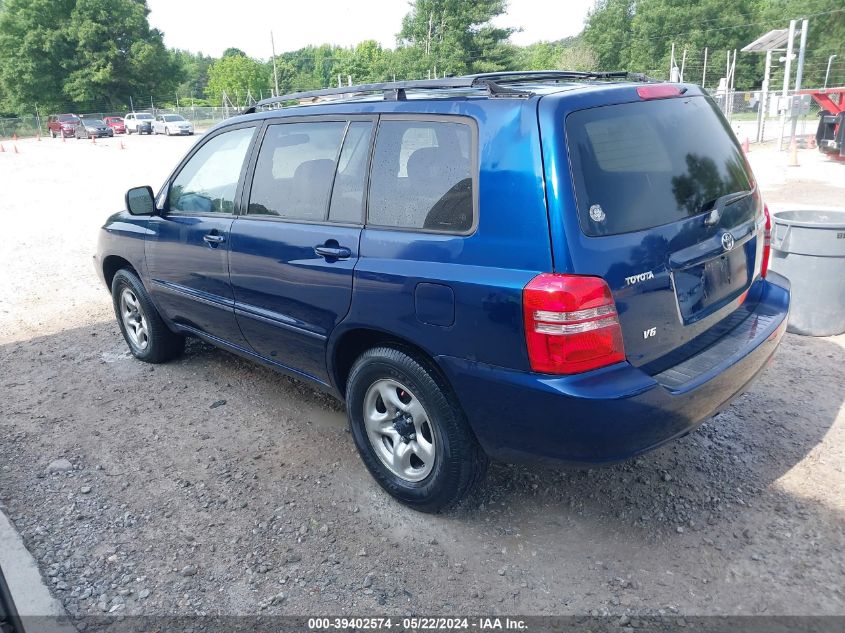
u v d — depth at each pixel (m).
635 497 3.40
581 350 2.56
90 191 16.38
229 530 3.33
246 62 102.69
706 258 2.96
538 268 2.60
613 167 2.73
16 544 3.24
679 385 2.76
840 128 14.62
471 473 3.10
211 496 3.62
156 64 70.12
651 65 73.69
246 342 4.26
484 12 64.19
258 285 3.88
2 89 68.69
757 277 3.58
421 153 3.08
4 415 4.69
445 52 64.25
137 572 3.06
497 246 2.71
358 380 3.38
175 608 2.84
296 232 3.59
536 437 2.75
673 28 72.00
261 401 4.71
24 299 7.54
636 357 2.72
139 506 3.55
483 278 2.72
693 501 3.34
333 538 3.23
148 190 4.62
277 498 3.57
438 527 3.28
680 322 2.89
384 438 3.44
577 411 2.58
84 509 3.54
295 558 3.11
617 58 79.31
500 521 3.29
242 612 2.80
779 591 2.76
